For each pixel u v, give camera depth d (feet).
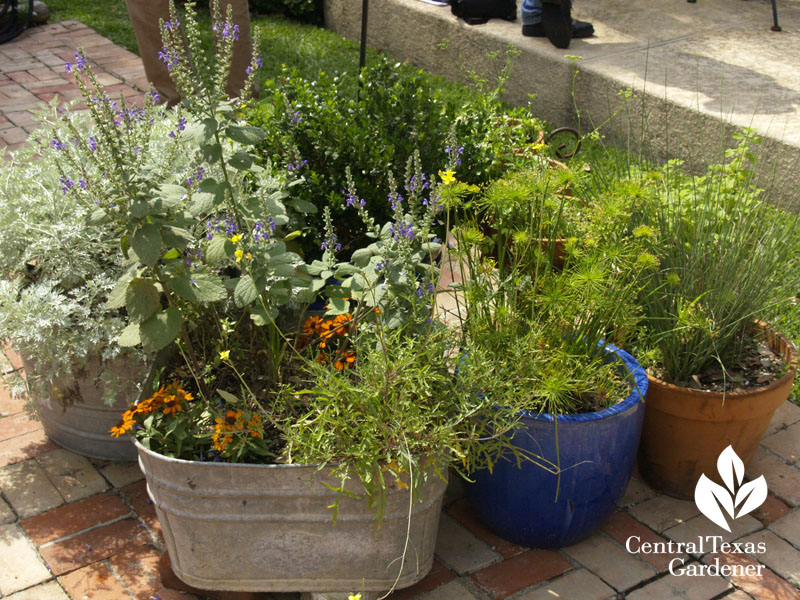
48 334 9.40
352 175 11.51
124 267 10.02
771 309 10.91
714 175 12.21
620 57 20.44
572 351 9.07
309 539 8.09
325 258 9.29
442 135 12.00
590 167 12.46
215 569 8.32
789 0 25.84
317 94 12.55
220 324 9.42
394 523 8.05
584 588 9.01
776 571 9.28
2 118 20.42
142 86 22.44
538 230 9.70
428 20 23.86
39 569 9.08
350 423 8.03
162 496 7.98
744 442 9.95
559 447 8.41
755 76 19.38
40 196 10.37
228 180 9.26
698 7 25.02
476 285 9.04
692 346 10.01
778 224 10.97
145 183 7.95
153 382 8.89
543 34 21.59
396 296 8.75
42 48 25.34
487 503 9.24
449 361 8.61
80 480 10.33
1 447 10.84
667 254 10.32
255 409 8.77
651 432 10.07
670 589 9.04
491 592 8.94
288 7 28.68
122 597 8.78
